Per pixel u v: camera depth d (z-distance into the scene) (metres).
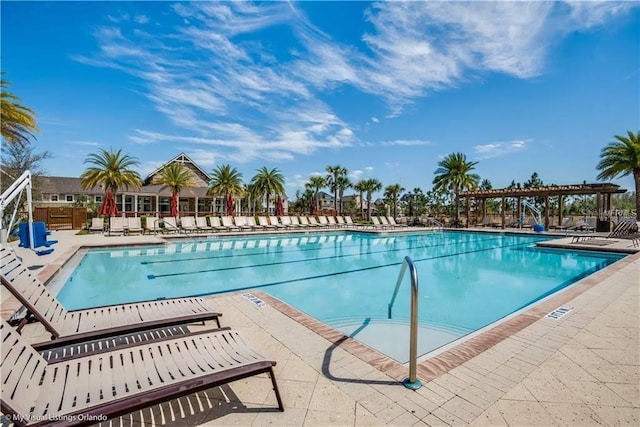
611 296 5.20
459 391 2.52
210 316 3.62
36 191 22.69
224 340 2.76
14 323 3.98
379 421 2.16
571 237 16.78
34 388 1.96
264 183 33.81
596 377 2.74
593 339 3.52
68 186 32.72
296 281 8.35
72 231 18.95
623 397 2.45
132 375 2.19
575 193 20.80
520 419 2.19
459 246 14.91
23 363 2.05
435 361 3.02
